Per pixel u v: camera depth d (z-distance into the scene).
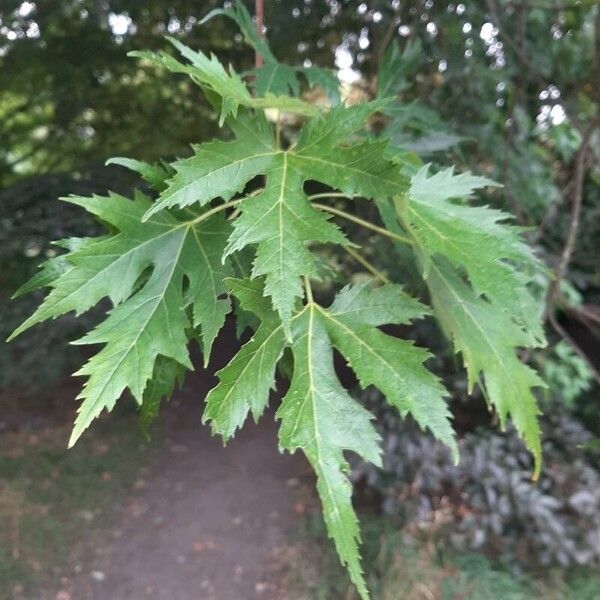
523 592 3.91
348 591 4.14
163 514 5.33
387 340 1.07
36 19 5.88
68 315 6.27
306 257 0.94
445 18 3.89
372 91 4.03
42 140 7.36
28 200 6.49
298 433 1.02
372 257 3.43
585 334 4.87
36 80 6.57
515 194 3.63
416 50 2.09
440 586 3.88
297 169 1.04
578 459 4.37
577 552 4.00
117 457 5.96
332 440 1.02
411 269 1.79
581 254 5.16
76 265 1.12
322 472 1.01
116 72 6.31
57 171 7.17
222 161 1.04
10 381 6.18
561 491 4.25
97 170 6.79
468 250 1.12
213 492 5.59
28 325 1.09
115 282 1.13
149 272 1.18
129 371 1.07
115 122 6.88
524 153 4.03
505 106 4.36
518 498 4.16
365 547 4.24
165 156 6.20
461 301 1.33
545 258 3.48
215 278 1.16
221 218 1.21
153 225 1.17
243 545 4.94
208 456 6.07
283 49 4.63
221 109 1.05
